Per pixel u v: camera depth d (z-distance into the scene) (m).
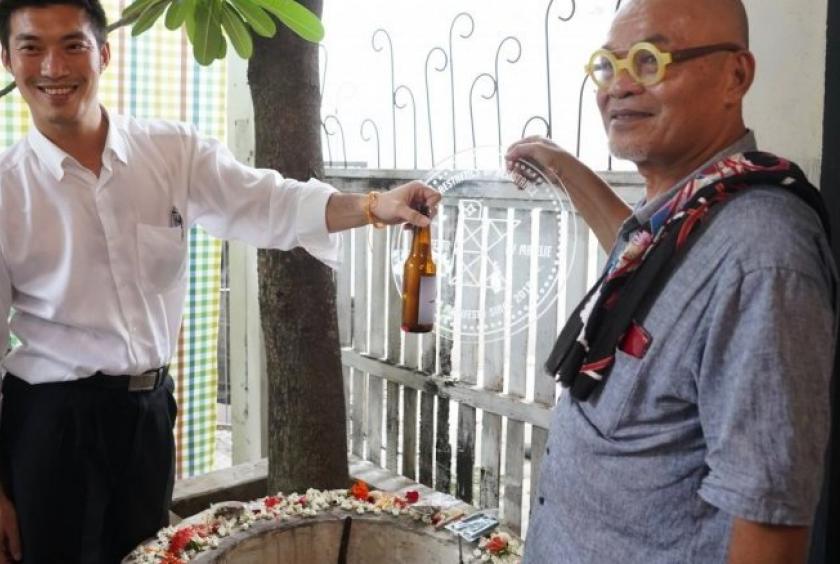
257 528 1.68
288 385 2.08
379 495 1.84
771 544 0.84
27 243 1.61
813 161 1.52
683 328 0.93
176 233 1.76
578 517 1.06
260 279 2.08
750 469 0.84
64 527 1.68
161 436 1.79
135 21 1.73
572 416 1.08
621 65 1.01
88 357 1.66
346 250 3.01
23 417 1.68
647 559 0.99
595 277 2.15
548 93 2.24
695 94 0.99
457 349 2.60
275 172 1.88
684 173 1.06
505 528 2.45
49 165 1.60
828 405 0.86
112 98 2.90
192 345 3.26
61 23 1.50
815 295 0.85
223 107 3.20
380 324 2.88
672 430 0.96
